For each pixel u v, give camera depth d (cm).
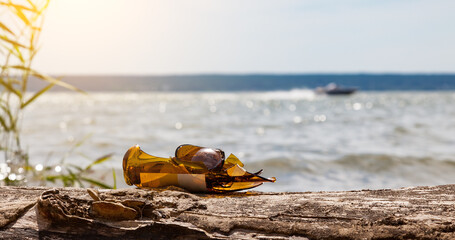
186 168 135
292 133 1395
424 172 736
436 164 790
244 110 3269
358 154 883
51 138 1212
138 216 108
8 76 254
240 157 874
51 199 111
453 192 123
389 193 126
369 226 99
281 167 780
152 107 3900
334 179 686
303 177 703
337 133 1362
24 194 129
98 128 1623
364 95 8606
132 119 2205
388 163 801
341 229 99
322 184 646
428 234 94
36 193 130
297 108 3591
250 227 103
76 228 108
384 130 1413
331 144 1079
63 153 888
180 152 143
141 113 2844
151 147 1039
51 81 243
